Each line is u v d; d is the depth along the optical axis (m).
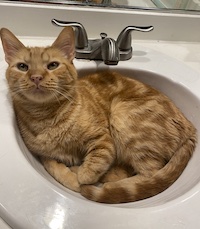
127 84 0.88
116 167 0.85
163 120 0.81
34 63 0.71
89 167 0.75
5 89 0.76
